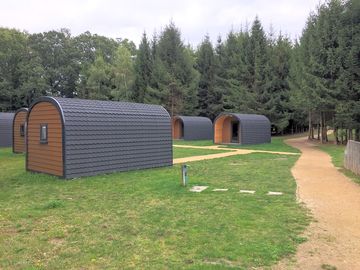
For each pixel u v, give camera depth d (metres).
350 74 27.30
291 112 45.19
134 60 56.62
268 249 5.56
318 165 16.45
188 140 37.16
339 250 5.61
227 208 8.15
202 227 6.71
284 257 5.30
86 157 13.28
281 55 45.62
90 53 70.94
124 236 6.25
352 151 14.09
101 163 13.82
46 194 10.16
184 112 50.44
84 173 13.19
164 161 16.45
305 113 39.91
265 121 33.31
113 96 54.94
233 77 48.62
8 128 28.39
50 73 66.44
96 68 57.38
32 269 4.88
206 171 14.49
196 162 18.02
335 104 28.12
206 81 53.81
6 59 59.91
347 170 14.55
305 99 30.20
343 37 27.80
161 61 49.72
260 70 45.06
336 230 6.59
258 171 14.38
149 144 15.84
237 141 33.38
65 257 5.32
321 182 11.62
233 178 12.57
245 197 9.33
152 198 9.31
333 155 21.64
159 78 49.50
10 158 20.64
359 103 26.94
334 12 28.81
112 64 62.53
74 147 12.88
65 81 68.69
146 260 5.17
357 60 27.08
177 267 4.91
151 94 49.88
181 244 5.82
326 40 28.88
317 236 6.24
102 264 5.04
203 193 9.88
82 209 8.25
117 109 14.90
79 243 5.92
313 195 9.58
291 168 15.31
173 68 49.72
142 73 52.06
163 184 11.35
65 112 12.80
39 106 14.05
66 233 6.46
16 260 5.22
